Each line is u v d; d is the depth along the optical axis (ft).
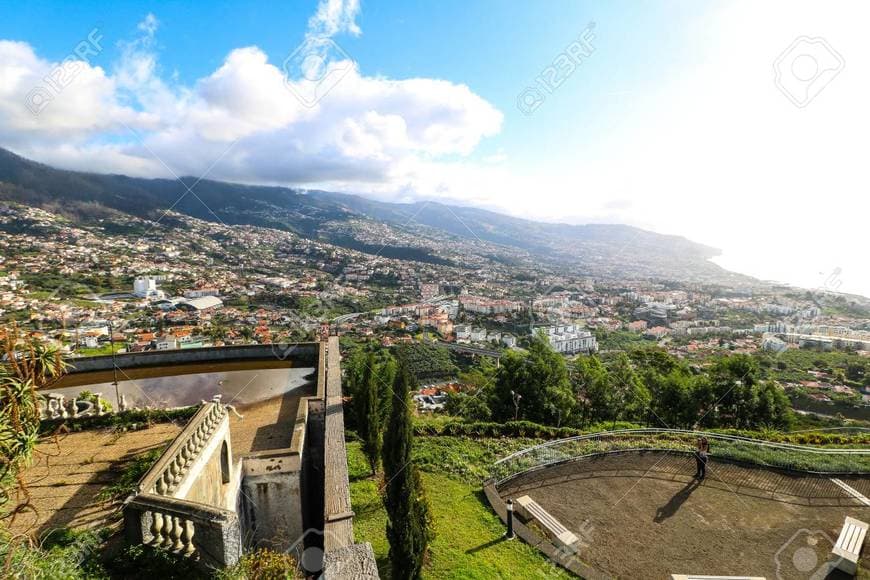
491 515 36.68
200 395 51.21
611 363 115.85
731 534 32.99
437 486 41.68
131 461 29.43
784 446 48.14
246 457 33.35
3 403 20.03
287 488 33.91
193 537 17.71
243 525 32.30
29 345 21.72
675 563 29.89
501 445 50.72
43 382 21.85
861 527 30.71
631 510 36.50
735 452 46.32
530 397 76.07
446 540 33.14
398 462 29.25
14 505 23.22
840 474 41.96
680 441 50.52
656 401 91.04
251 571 18.76
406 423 29.84
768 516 35.32
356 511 39.24
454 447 50.24
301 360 63.93
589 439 51.52
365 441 49.70
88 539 18.94
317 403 43.37
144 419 36.96
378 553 32.76
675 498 38.19
